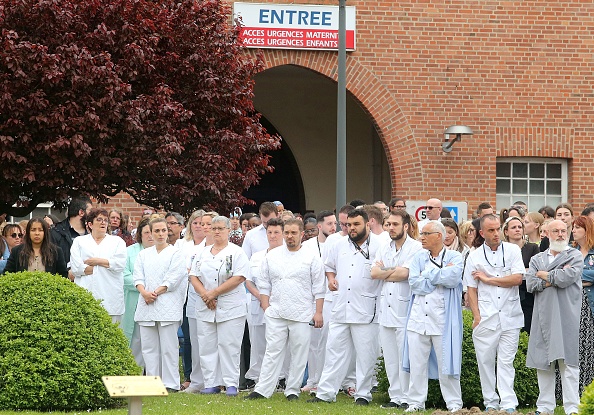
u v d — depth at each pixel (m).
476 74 24.45
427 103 24.34
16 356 12.24
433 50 24.34
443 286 13.44
